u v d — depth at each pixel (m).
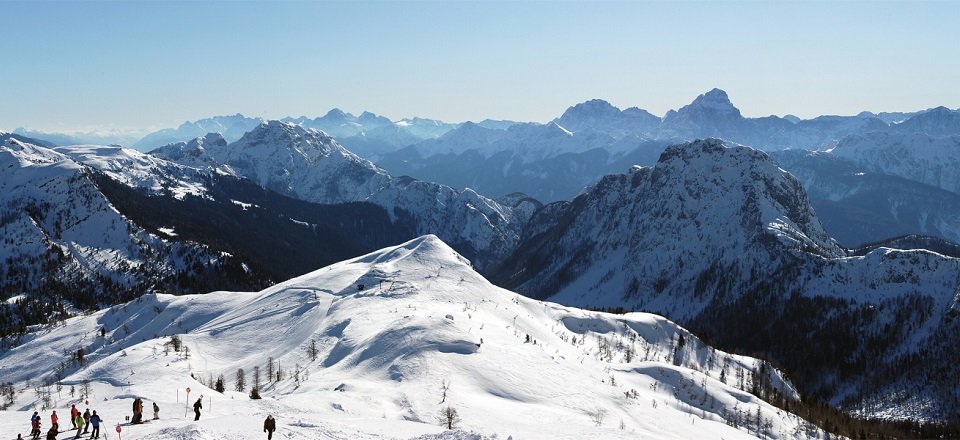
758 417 172.00
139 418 83.25
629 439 91.12
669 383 183.75
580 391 143.25
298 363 167.88
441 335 152.25
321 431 77.12
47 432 79.25
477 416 109.44
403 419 103.69
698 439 134.50
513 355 154.25
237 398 112.06
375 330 171.62
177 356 179.50
